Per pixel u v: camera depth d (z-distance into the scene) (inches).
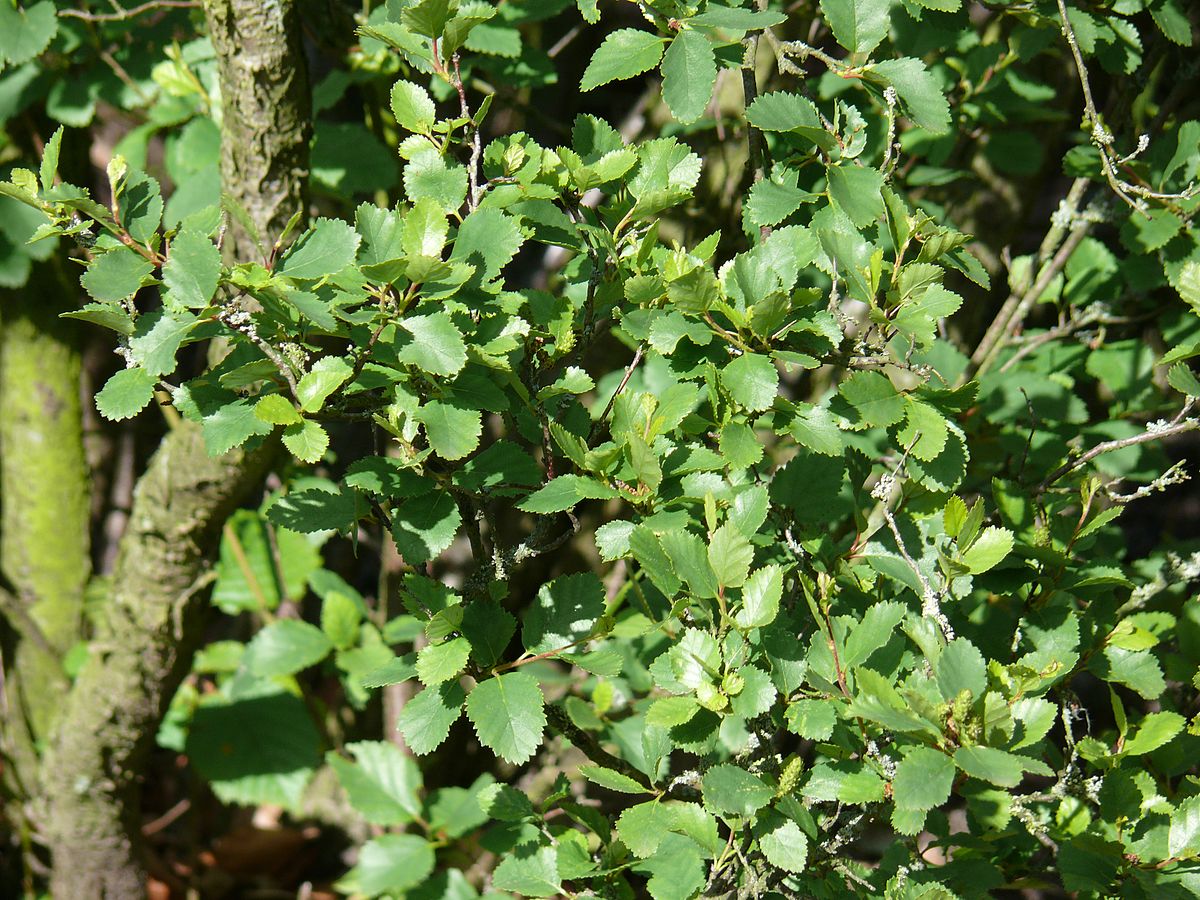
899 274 58.3
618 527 58.3
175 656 75.3
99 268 56.4
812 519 60.1
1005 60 68.9
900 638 58.2
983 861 59.4
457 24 58.2
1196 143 64.6
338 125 73.5
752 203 60.0
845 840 59.1
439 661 57.0
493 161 59.8
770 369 57.3
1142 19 68.1
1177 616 65.5
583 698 71.6
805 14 70.2
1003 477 67.4
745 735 66.6
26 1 70.3
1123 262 67.6
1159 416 70.1
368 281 56.9
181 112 73.2
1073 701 61.6
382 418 57.1
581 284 61.1
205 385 57.6
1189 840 58.4
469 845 73.8
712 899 59.9
